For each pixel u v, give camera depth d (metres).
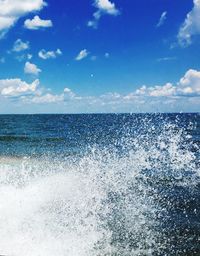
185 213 8.84
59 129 54.50
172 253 6.41
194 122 76.06
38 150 24.08
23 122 89.56
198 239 7.09
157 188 11.59
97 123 83.94
